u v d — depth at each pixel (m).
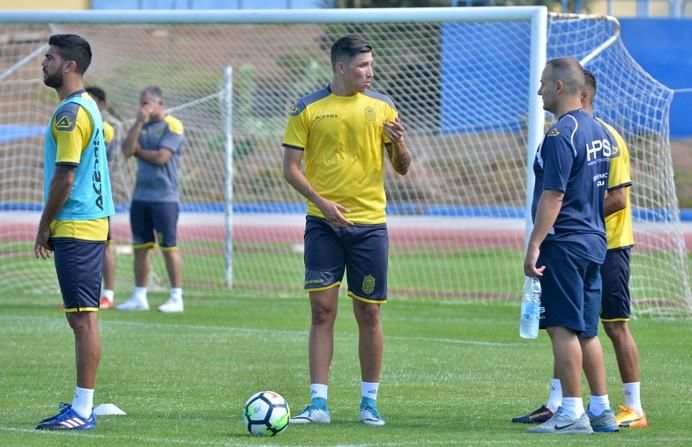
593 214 22.33
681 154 84.19
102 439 21.31
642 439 21.56
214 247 69.50
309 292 23.91
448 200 64.50
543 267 22.06
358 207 23.77
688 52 59.72
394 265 61.81
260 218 77.06
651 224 46.62
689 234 72.62
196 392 27.73
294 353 34.62
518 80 52.66
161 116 44.19
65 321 41.75
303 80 74.50
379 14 42.91
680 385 28.92
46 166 22.88
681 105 59.62
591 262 22.08
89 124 22.62
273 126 68.00
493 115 53.44
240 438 21.52
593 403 23.02
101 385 28.64
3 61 83.38
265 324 41.72
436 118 54.03
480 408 25.75
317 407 23.73
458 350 35.47
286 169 23.72
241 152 68.25
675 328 40.50
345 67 23.67
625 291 23.88
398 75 54.41
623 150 23.78
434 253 66.62
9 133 72.38
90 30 83.69
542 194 21.91
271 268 60.78
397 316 44.69
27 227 74.38
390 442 21.09
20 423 23.38
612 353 35.03
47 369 31.14
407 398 27.06
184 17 46.09
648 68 60.22
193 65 89.38
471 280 56.22
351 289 23.97
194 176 66.00
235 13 45.25
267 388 28.52
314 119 23.70
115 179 59.19
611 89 45.81
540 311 22.22
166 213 44.38
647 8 98.75
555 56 47.41
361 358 23.95
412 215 66.25
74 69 22.92
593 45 46.25
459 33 53.53
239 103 67.81
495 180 58.44
